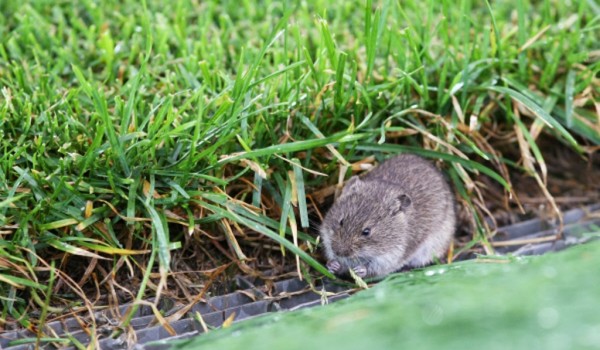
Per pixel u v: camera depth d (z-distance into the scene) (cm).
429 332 452
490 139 794
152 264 584
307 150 688
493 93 766
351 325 477
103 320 596
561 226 734
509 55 783
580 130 757
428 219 711
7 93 670
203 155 623
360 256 674
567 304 471
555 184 816
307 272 654
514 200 781
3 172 612
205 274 644
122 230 638
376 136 734
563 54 810
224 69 784
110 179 607
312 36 845
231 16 938
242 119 636
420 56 757
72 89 674
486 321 457
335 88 694
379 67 793
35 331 572
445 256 723
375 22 692
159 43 815
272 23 908
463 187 747
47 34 842
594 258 547
